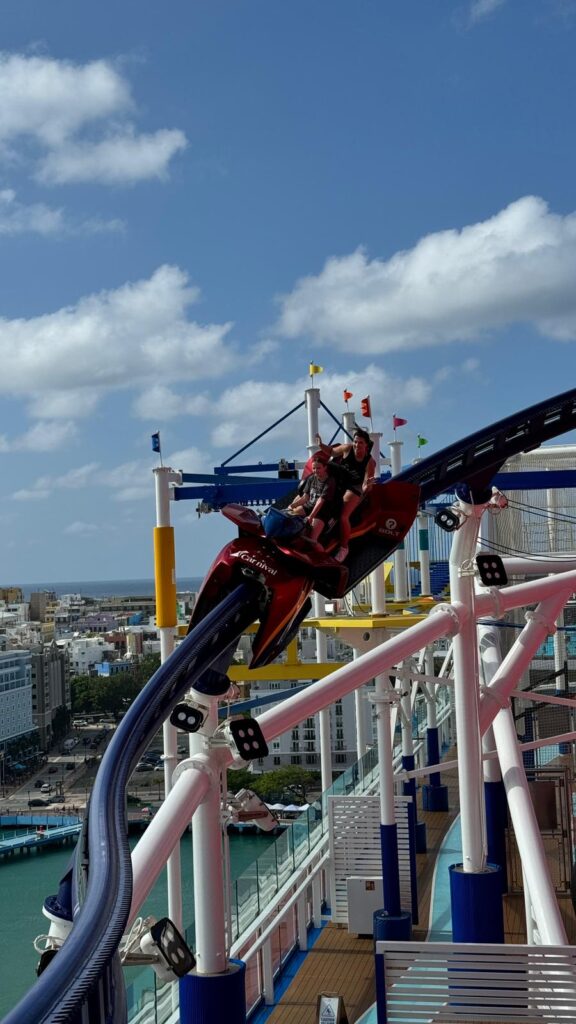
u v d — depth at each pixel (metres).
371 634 29.39
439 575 50.62
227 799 16.52
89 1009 4.66
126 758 9.59
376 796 29.33
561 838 29.77
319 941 27.77
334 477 13.03
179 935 9.48
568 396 16.61
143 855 12.70
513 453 16.78
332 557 12.37
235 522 12.25
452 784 45.41
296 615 12.42
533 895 18.42
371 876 28.58
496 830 29.92
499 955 16.00
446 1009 15.90
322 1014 20.72
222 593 12.28
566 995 15.69
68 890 8.74
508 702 24.41
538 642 25.38
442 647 66.81
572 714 39.28
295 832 29.27
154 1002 18.44
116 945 5.29
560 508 37.34
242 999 17.08
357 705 43.44
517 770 22.78
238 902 23.62
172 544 24.42
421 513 39.84
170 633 24.38
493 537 35.66
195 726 12.51
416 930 27.97
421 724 49.50
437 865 33.84
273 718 16.92
